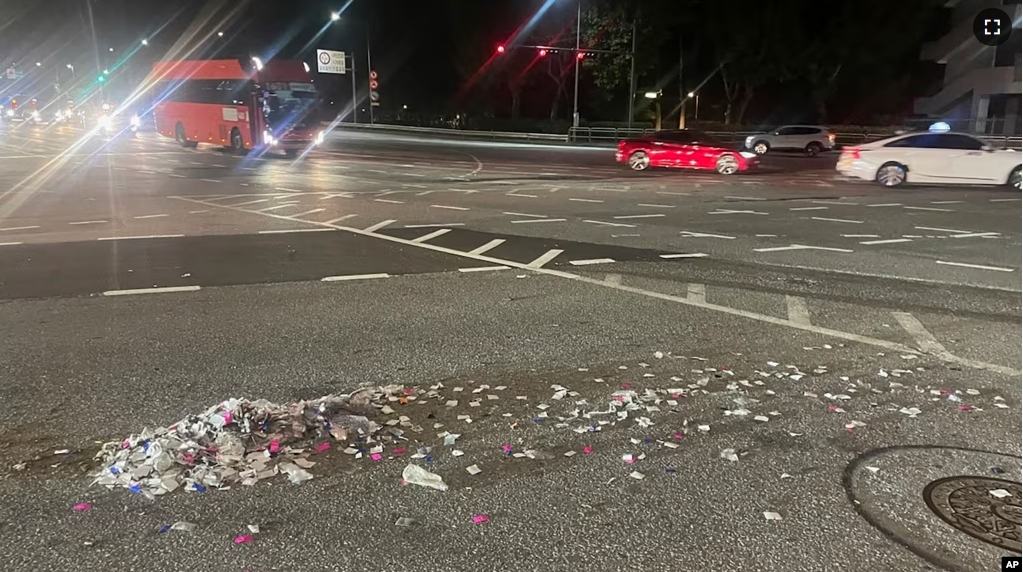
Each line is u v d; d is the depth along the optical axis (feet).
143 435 13.94
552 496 12.25
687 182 71.10
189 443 13.39
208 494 12.11
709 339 20.94
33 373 17.79
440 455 13.62
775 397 16.63
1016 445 14.19
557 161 100.12
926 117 167.94
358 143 140.15
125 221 42.80
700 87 184.65
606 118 200.23
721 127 170.81
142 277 28.19
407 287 26.81
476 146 136.98
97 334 20.93
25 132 159.33
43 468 13.01
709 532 11.23
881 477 12.89
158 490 12.18
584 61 157.28
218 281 27.58
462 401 16.19
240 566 10.31
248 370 18.15
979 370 18.49
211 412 14.57
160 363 18.61
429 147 130.31
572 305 24.44
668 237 38.17
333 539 10.97
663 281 28.09
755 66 160.45
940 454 13.80
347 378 17.65
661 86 169.89
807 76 163.84
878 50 160.25
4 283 27.04
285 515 11.57
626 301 25.03
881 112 177.17
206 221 42.96
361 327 21.79
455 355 19.36
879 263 31.78
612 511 11.80
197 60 112.37
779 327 22.16
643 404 16.10
